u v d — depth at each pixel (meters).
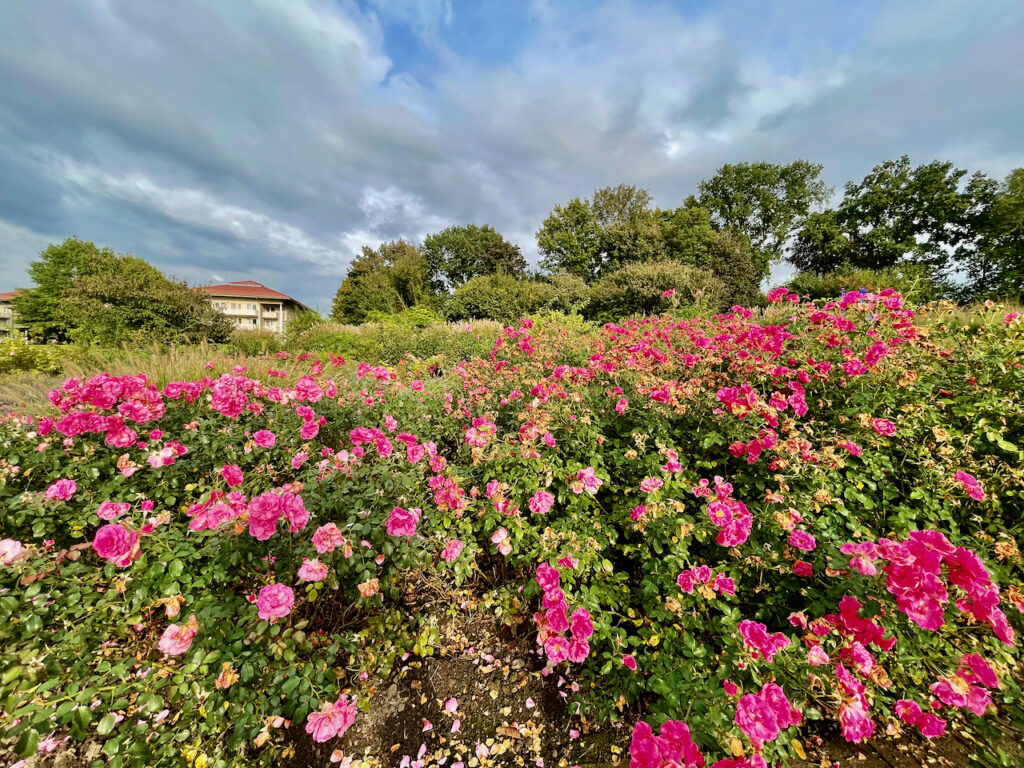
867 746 1.20
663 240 20.27
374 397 2.79
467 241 29.61
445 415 2.79
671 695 1.10
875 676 1.06
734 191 23.62
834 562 1.14
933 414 1.78
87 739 1.23
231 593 1.26
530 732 1.35
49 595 1.21
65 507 1.58
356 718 1.39
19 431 2.01
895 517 1.51
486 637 1.67
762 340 2.38
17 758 1.16
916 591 0.95
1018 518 1.53
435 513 1.75
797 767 1.14
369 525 1.45
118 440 1.73
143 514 1.46
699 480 1.67
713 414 1.95
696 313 6.86
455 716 1.40
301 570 1.22
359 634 1.47
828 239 20.80
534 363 3.55
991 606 0.91
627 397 2.29
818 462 1.58
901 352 2.21
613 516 1.66
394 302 22.89
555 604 1.22
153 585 1.27
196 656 1.08
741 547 1.43
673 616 1.34
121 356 5.54
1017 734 1.16
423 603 1.77
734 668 1.15
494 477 1.87
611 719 1.29
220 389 1.98
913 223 18.95
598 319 13.59
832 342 2.37
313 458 2.15
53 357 6.29
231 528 1.34
